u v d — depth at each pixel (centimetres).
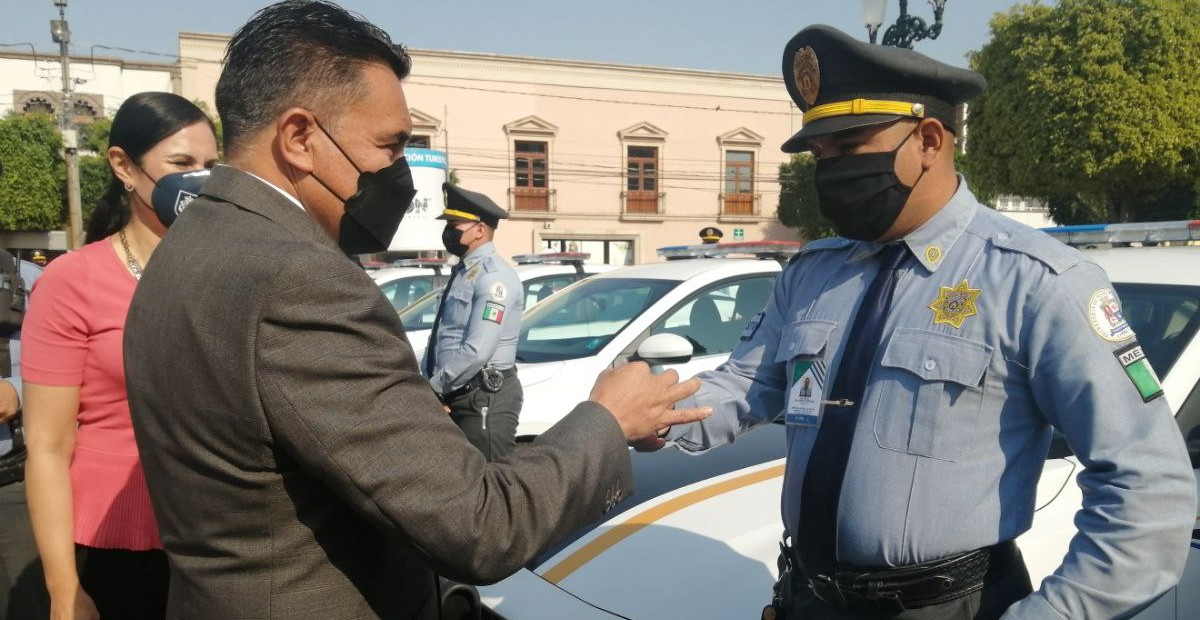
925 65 137
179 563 112
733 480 235
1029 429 135
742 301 493
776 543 199
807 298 160
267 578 107
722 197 2977
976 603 135
